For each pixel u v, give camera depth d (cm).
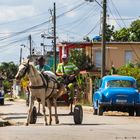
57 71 2603
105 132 1927
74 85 2645
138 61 6025
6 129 2084
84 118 2984
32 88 2339
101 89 3341
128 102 3262
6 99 7081
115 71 5247
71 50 6309
